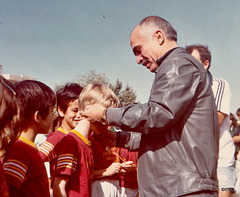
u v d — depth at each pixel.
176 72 1.60
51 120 1.75
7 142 1.27
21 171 1.45
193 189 1.52
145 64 1.90
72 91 2.42
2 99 1.21
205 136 1.61
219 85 2.66
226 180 2.65
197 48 2.70
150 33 1.81
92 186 2.34
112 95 2.15
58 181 1.88
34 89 1.63
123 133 2.08
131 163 2.33
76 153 1.98
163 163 1.60
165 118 1.54
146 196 1.64
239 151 5.16
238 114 6.09
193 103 1.63
